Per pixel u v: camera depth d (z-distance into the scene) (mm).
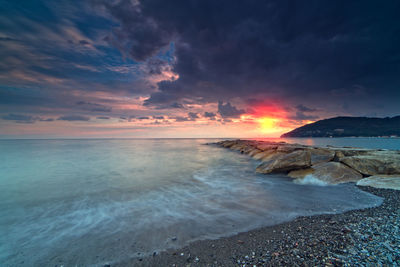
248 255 4617
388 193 9164
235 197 9852
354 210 7324
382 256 4039
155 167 20766
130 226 6672
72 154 36500
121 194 10781
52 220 7316
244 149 37531
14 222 7164
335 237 5082
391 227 5457
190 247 5184
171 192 11078
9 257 4992
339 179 11891
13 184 13422
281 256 4398
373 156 13688
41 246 5504
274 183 12672
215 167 20422
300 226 6102
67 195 10680
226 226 6461
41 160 27219
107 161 26062
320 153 17422
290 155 15492
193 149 49625
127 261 4668
